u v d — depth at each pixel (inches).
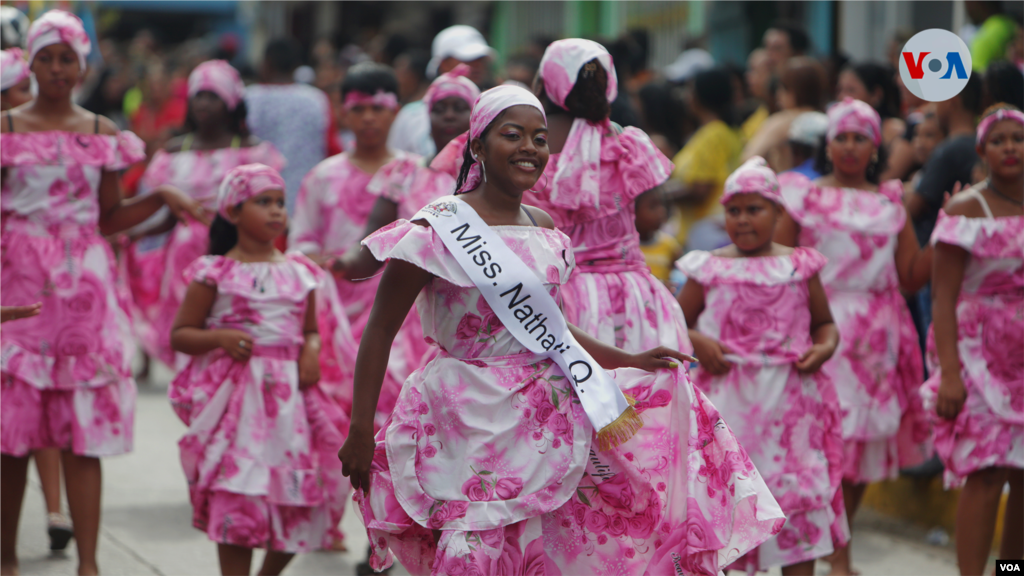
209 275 425.1
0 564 450.3
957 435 439.5
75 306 447.2
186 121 753.0
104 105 1381.6
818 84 673.6
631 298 400.2
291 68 872.3
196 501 417.7
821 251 502.6
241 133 735.7
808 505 420.8
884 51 940.6
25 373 438.6
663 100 874.8
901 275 511.8
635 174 403.2
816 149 602.2
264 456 412.8
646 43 1045.8
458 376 307.6
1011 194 435.8
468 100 505.0
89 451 443.8
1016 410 432.1
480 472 301.3
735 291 434.0
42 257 444.1
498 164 309.4
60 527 483.2
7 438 436.5
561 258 317.4
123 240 563.5
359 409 306.5
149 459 657.6
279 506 416.2
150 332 754.8
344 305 557.9
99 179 459.8
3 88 496.7
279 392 418.3
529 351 310.7
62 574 458.6
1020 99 502.6
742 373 429.4
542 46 994.1
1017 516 448.8
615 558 324.8
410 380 317.7
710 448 331.6
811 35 1053.8
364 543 529.3
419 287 310.5
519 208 322.7
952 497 542.3
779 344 429.1
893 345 503.8
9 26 587.5
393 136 772.6
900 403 509.7
